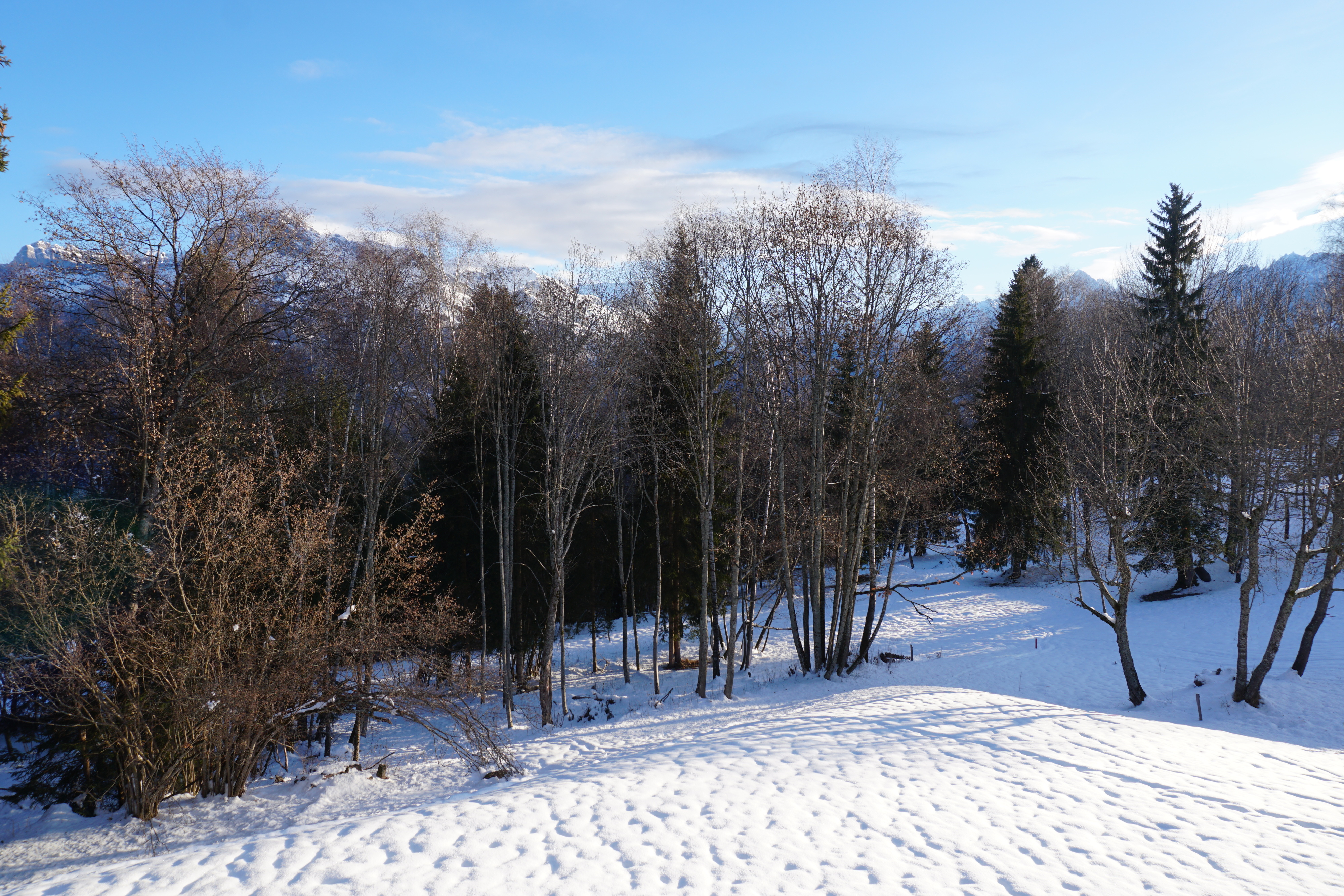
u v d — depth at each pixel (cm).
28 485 2347
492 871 967
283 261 2377
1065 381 4375
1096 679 2688
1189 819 1086
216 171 2209
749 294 2644
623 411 2747
